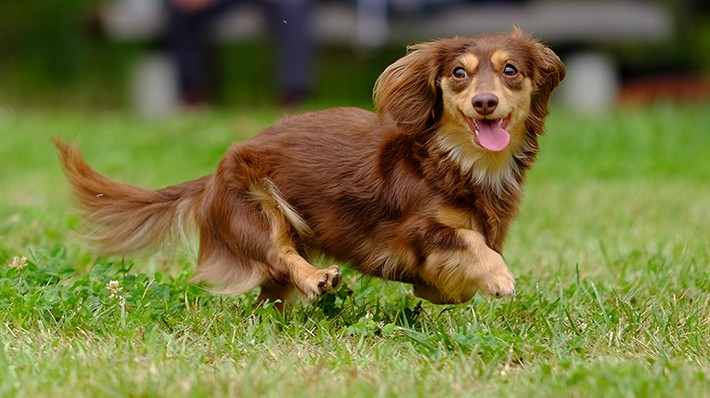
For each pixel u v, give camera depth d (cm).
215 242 595
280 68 1605
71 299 572
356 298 622
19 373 471
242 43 2178
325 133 586
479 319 586
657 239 809
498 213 572
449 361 501
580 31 1931
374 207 567
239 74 2178
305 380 467
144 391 441
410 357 508
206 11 1652
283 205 579
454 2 1900
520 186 584
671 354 521
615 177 1231
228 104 2130
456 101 552
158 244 631
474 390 462
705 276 669
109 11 2009
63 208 914
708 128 1479
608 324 563
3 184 1144
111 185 632
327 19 1894
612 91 2078
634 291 637
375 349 514
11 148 1396
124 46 2375
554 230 858
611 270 699
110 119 1775
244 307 597
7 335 526
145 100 1989
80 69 2375
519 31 595
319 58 2205
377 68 2192
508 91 554
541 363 500
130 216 626
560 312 580
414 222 557
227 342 523
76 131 1527
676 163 1288
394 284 644
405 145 569
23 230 796
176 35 1678
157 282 611
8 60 2403
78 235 638
